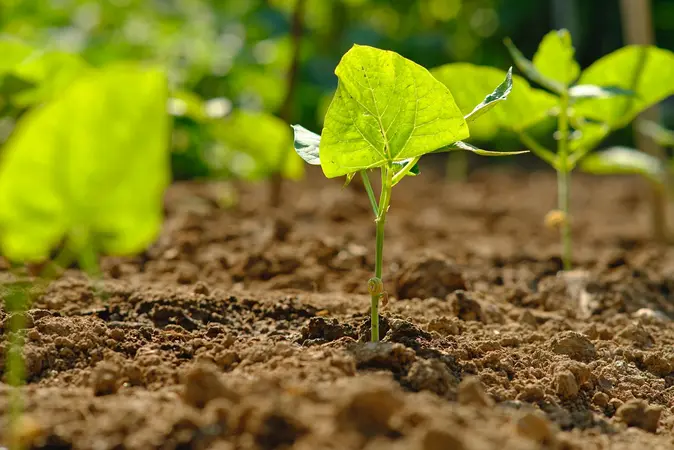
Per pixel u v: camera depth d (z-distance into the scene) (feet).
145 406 2.33
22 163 2.14
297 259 3.41
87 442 2.24
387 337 2.65
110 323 2.74
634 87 3.22
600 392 2.60
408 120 2.46
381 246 2.56
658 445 2.42
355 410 2.23
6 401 2.34
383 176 2.55
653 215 4.50
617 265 3.64
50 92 3.34
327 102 4.80
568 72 3.19
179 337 2.70
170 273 3.34
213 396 2.32
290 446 2.21
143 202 2.19
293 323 2.88
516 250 4.12
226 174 5.15
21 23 5.22
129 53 5.53
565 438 2.37
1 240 2.19
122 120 2.14
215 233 3.75
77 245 2.22
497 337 2.82
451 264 3.20
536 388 2.54
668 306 3.27
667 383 2.74
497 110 3.22
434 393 2.44
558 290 3.31
